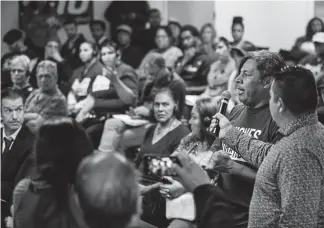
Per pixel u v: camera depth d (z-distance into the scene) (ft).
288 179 8.12
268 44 31.37
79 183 5.01
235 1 31.42
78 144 7.47
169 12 33.24
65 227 7.06
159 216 11.80
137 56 29.76
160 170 12.61
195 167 6.59
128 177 4.89
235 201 10.04
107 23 32.12
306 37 27.40
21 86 24.09
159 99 16.78
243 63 10.30
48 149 7.38
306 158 8.14
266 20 31.37
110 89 23.71
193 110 13.23
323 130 8.49
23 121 17.67
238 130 9.59
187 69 27.14
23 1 30.53
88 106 23.52
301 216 8.09
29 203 7.28
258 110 10.21
